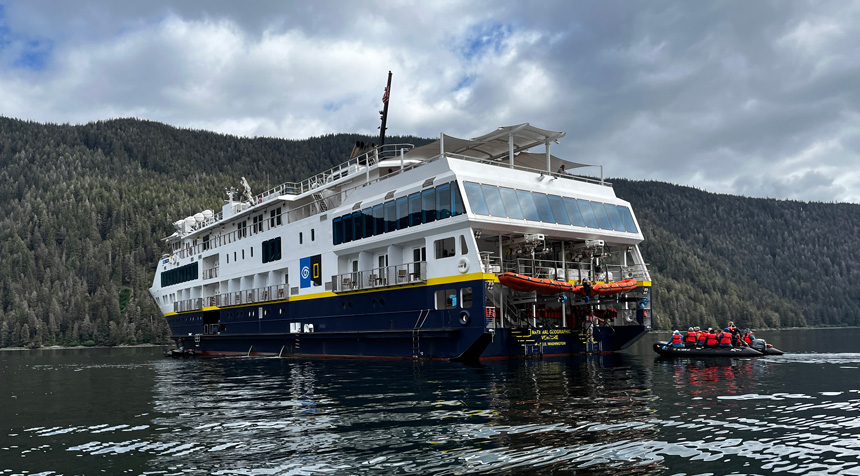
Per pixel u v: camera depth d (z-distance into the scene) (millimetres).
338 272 35531
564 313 31125
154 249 191875
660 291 156125
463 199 27922
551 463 9977
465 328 27953
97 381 27438
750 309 162750
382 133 43188
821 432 11844
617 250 35812
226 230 49812
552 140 33344
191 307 53094
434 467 9922
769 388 17688
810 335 82062
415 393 18219
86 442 12781
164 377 28312
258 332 42969
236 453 11281
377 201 32906
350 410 15523
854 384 18359
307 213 41594
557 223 30891
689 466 9711
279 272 41906
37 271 172625
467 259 27938
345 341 34906
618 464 9859
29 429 14562
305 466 10242
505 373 23047
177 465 10617
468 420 13539
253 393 20188
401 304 31359
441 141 30594
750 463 9836
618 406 14875
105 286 167875
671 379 20203
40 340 128500
